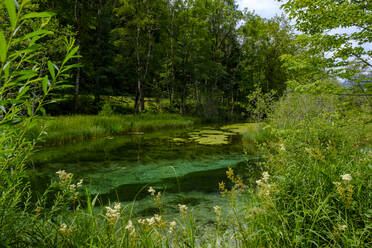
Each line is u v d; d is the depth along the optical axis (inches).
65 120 419.8
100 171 218.7
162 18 872.3
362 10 170.1
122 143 380.5
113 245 58.2
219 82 1218.0
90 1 859.4
